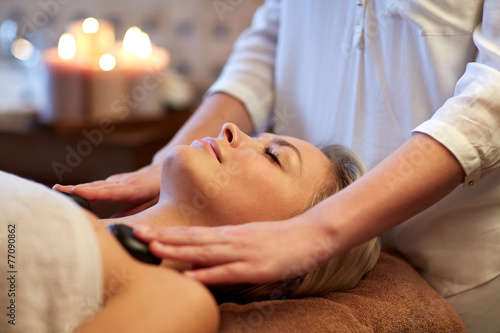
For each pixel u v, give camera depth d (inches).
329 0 36.2
